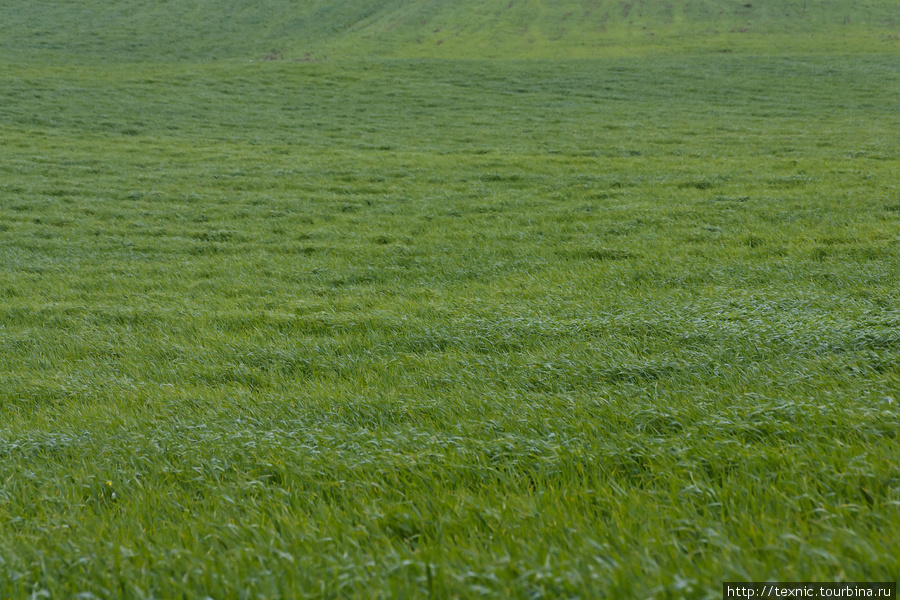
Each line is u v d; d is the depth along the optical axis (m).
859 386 6.82
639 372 8.27
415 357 9.65
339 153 30.17
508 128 34.72
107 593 3.94
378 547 4.27
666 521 4.32
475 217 20.59
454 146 31.31
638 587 3.47
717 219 18.66
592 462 5.37
